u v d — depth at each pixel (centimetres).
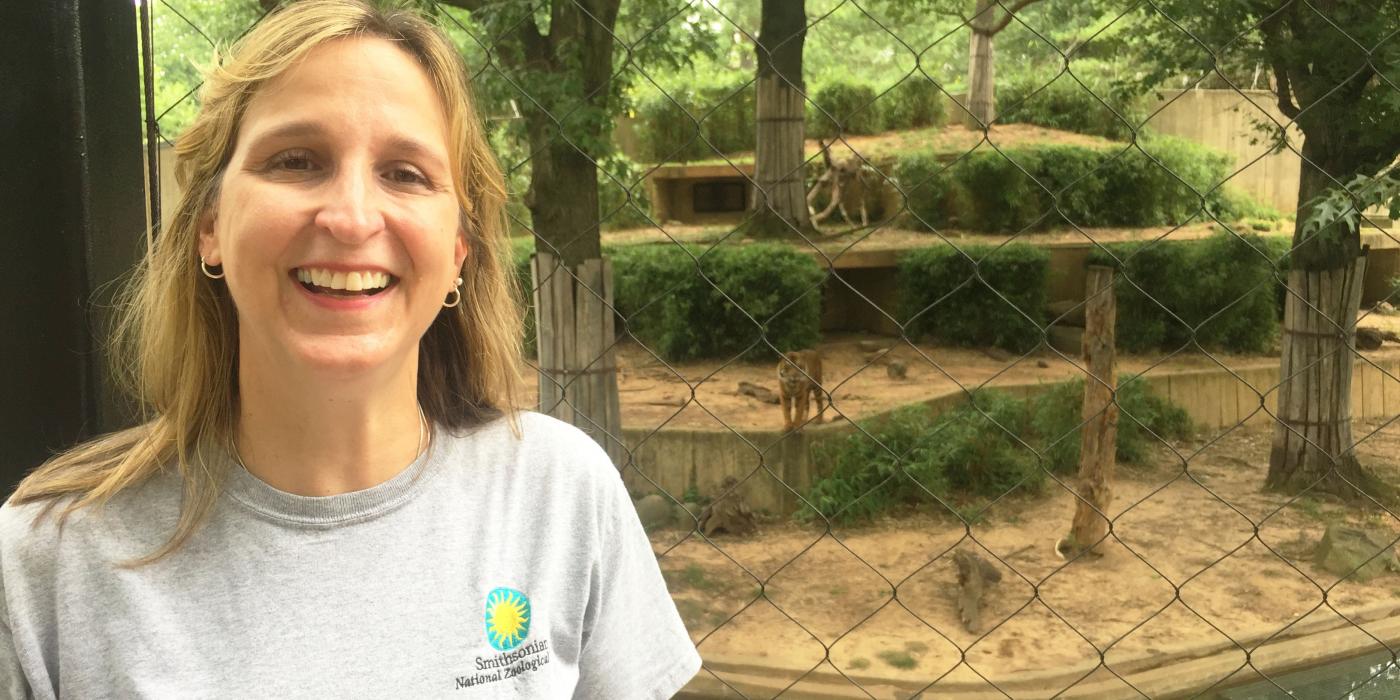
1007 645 571
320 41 106
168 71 686
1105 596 652
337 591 111
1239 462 958
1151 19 824
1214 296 1283
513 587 117
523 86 600
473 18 622
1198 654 554
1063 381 1052
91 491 110
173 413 114
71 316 145
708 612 615
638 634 130
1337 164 674
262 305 105
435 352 129
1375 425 1057
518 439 126
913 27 2122
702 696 498
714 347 1245
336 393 109
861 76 2253
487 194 130
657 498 802
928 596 651
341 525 112
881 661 543
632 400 1005
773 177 1174
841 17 2272
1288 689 509
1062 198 1597
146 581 107
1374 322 1316
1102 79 1906
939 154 1697
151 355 116
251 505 111
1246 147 1873
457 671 112
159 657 104
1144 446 993
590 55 636
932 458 858
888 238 1534
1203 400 1113
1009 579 688
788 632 581
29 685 106
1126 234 1559
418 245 108
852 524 809
